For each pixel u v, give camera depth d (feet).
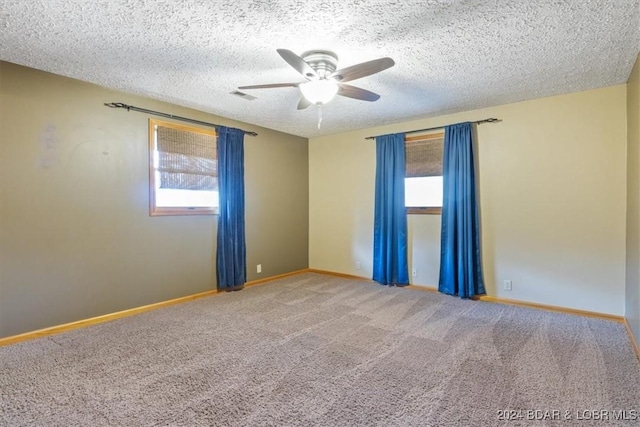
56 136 9.87
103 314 10.87
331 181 17.94
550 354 8.25
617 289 10.69
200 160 13.52
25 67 9.27
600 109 10.87
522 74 9.73
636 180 8.70
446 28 7.21
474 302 12.72
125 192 11.40
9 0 6.10
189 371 7.50
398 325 10.33
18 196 9.22
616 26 7.07
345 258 17.46
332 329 10.02
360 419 5.82
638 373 7.27
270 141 16.63
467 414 5.93
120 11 6.54
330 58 8.39
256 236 16.01
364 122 15.25
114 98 11.09
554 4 6.31
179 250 12.95
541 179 11.93
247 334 9.64
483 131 13.08
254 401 6.37
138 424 5.70
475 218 13.10
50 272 9.79
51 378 7.19
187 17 6.77
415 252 14.99
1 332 8.96
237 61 8.89
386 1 6.24
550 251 11.80
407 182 15.20
